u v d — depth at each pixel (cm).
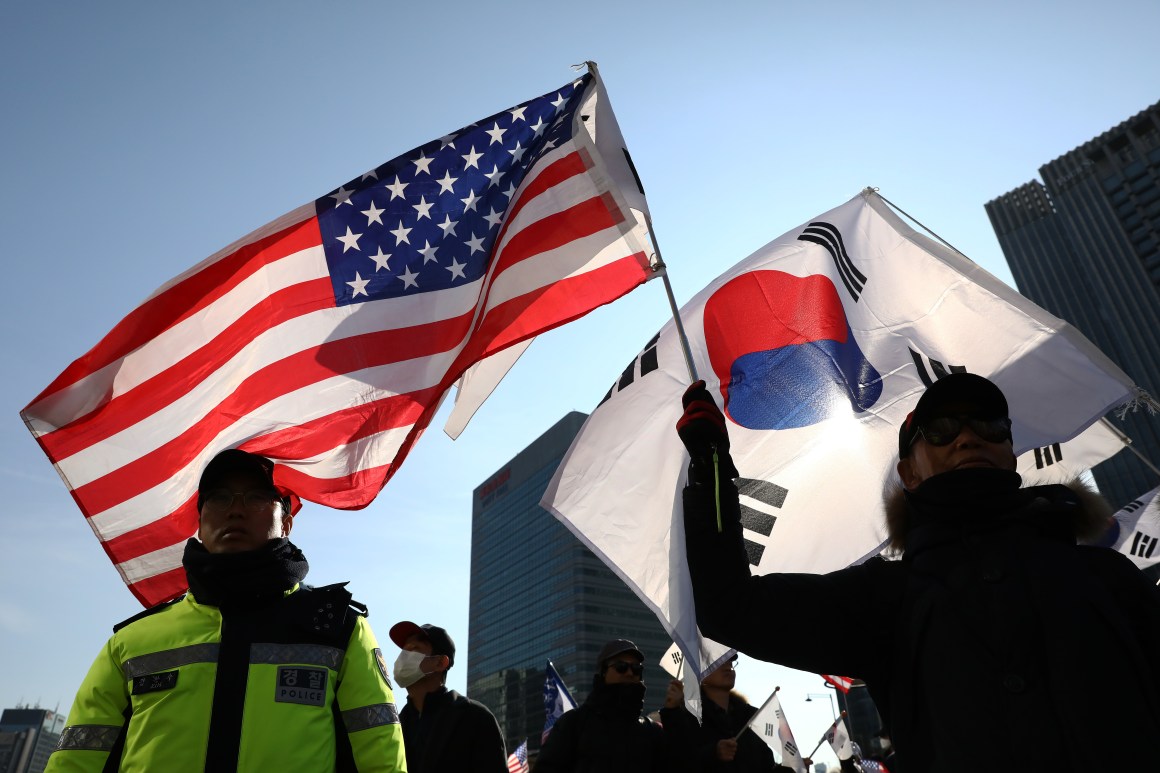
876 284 489
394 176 485
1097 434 557
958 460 250
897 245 501
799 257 498
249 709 281
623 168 480
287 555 325
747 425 454
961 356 453
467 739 510
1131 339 12056
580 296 454
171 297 432
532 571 14625
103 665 298
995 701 194
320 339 444
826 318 474
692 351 476
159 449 416
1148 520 733
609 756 527
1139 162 12662
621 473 446
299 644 299
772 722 779
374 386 438
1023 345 445
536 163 492
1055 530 226
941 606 214
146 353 424
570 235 468
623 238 461
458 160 494
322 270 458
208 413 425
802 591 240
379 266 463
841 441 439
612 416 462
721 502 250
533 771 542
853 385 454
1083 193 13312
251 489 337
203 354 430
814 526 421
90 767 279
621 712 546
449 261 469
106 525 405
